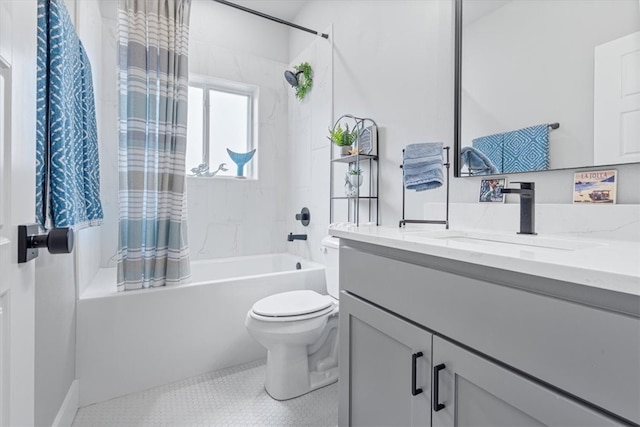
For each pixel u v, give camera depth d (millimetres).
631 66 912
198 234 2574
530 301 586
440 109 1490
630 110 913
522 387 593
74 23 1440
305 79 2596
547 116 1101
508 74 1218
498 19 1258
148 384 1621
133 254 1665
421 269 820
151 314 1644
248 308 1921
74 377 1451
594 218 965
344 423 1115
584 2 1010
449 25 1451
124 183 1710
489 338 657
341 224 1839
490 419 659
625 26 923
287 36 2963
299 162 2756
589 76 996
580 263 538
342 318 1128
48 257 1090
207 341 1784
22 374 609
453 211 1386
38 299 1005
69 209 1094
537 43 1131
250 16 2781
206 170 2646
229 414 1426
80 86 1350
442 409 753
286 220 2961
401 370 886
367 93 1951
